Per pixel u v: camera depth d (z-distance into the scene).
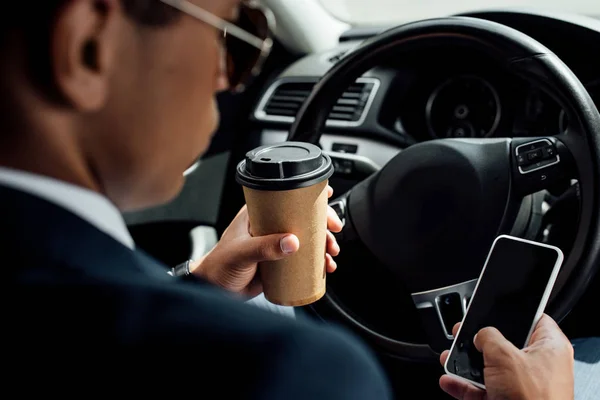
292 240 0.73
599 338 1.14
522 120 1.32
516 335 0.78
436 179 1.04
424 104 1.48
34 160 0.36
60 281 0.33
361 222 1.09
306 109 1.20
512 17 1.28
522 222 1.03
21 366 0.33
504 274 0.83
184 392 0.32
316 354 0.34
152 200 0.46
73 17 0.33
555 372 0.69
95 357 0.32
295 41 1.80
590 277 0.94
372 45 1.15
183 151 0.44
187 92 0.41
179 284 0.37
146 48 0.37
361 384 0.35
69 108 0.36
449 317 1.08
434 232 1.04
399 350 1.10
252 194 0.71
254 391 0.32
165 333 0.33
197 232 1.55
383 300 1.20
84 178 0.39
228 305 0.35
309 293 0.79
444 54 1.39
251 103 1.81
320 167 0.70
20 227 0.34
